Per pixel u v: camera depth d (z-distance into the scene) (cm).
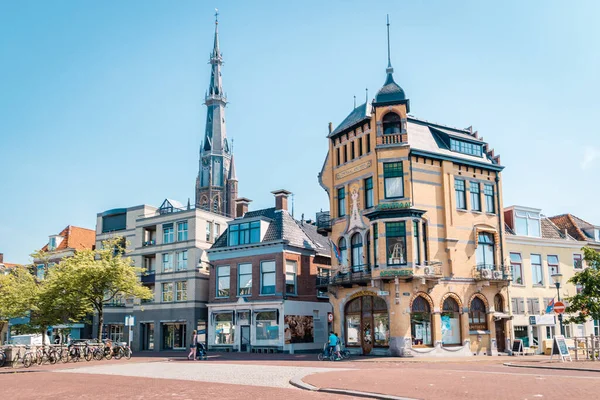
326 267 4591
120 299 5228
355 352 3494
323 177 3959
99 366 2758
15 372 2505
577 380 1666
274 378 1953
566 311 3025
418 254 3319
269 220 4416
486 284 3491
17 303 3912
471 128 3956
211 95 14162
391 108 3488
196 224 4878
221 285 4484
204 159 13912
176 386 1738
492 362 2802
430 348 3281
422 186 3459
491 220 3706
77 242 5919
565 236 4341
